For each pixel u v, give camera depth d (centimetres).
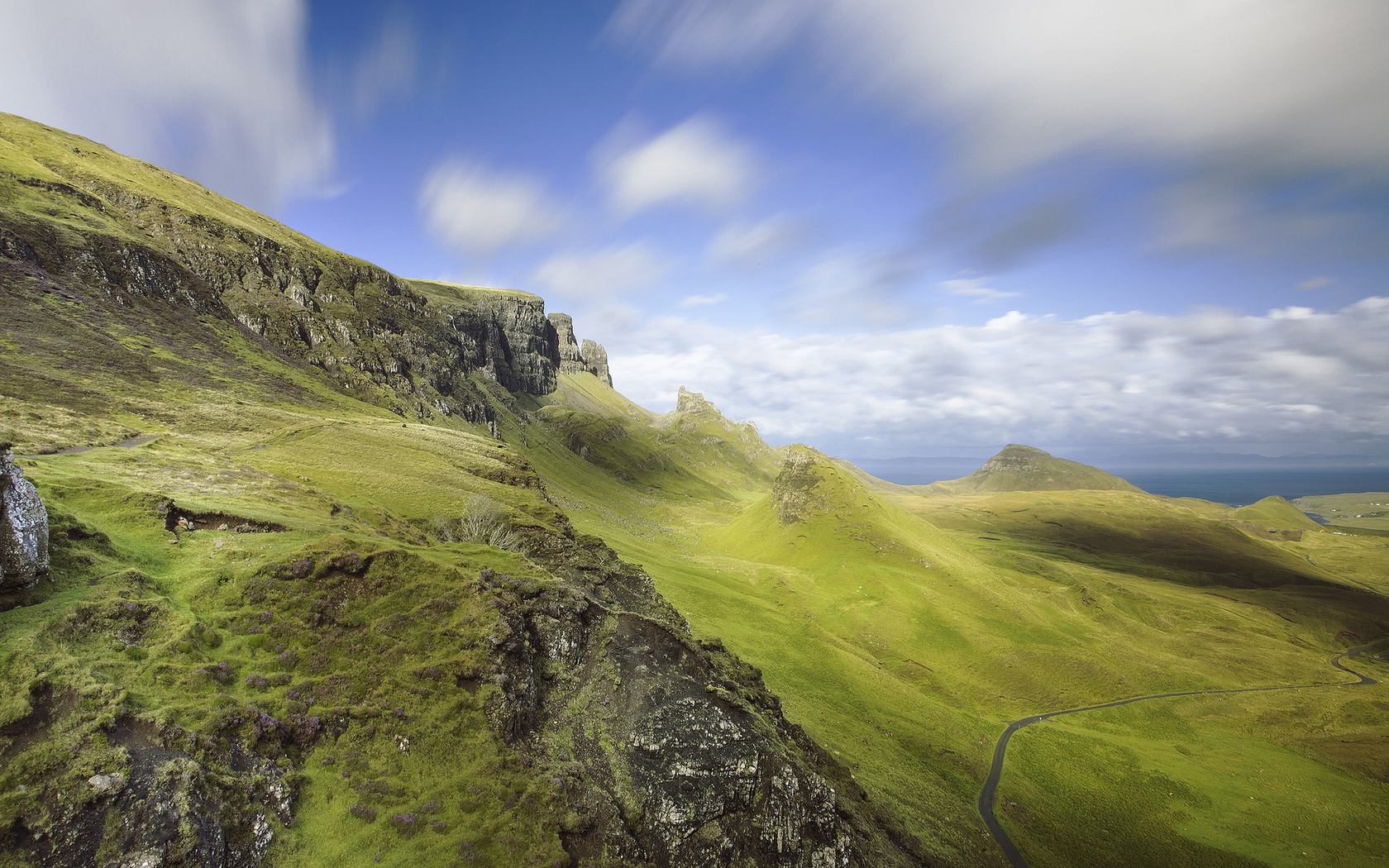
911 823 6328
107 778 2206
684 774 3859
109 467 5278
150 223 17062
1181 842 7706
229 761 2612
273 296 18175
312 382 15450
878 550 18375
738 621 11838
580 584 6944
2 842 1964
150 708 2603
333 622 3731
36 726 2291
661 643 5197
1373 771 10256
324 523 5228
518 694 3844
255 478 6244
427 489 8425
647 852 3403
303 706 3098
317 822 2659
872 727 8888
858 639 13562
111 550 3531
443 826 2869
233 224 19500
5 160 14838
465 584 4366
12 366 8569
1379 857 7612
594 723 4100
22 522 2853
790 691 9006
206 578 3650
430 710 3428
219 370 12756
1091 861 7038
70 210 14188
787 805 4066
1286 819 8406
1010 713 11556
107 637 2848
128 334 11862
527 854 2909
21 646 2511
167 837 2184
